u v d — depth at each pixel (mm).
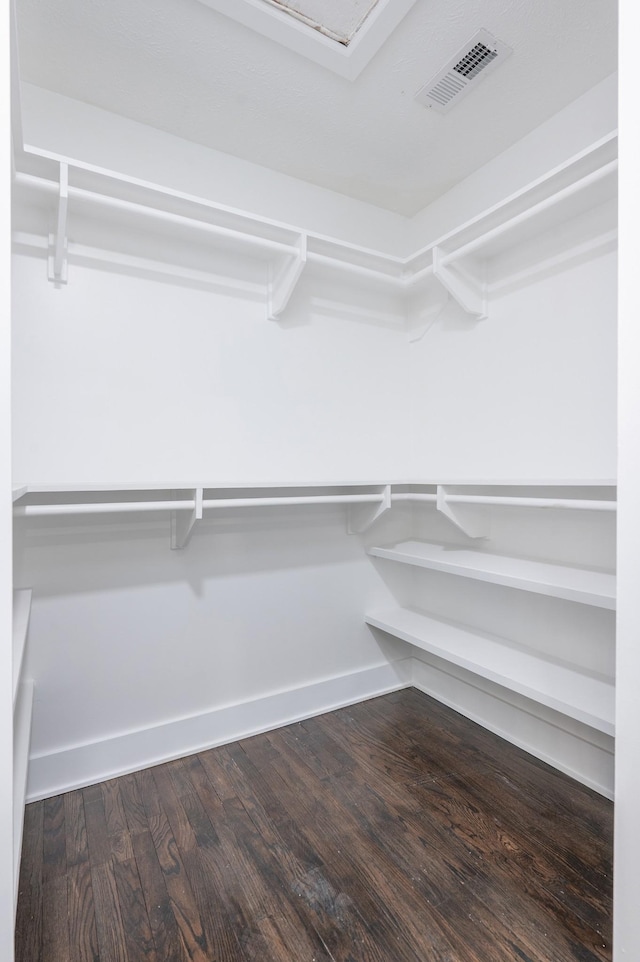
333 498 1953
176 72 1590
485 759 1836
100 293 1741
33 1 1338
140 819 1517
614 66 1595
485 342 2115
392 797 1614
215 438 1973
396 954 1082
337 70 1586
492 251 2025
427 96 1702
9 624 741
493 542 2111
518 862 1329
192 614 1925
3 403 742
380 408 2436
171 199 1693
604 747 1623
